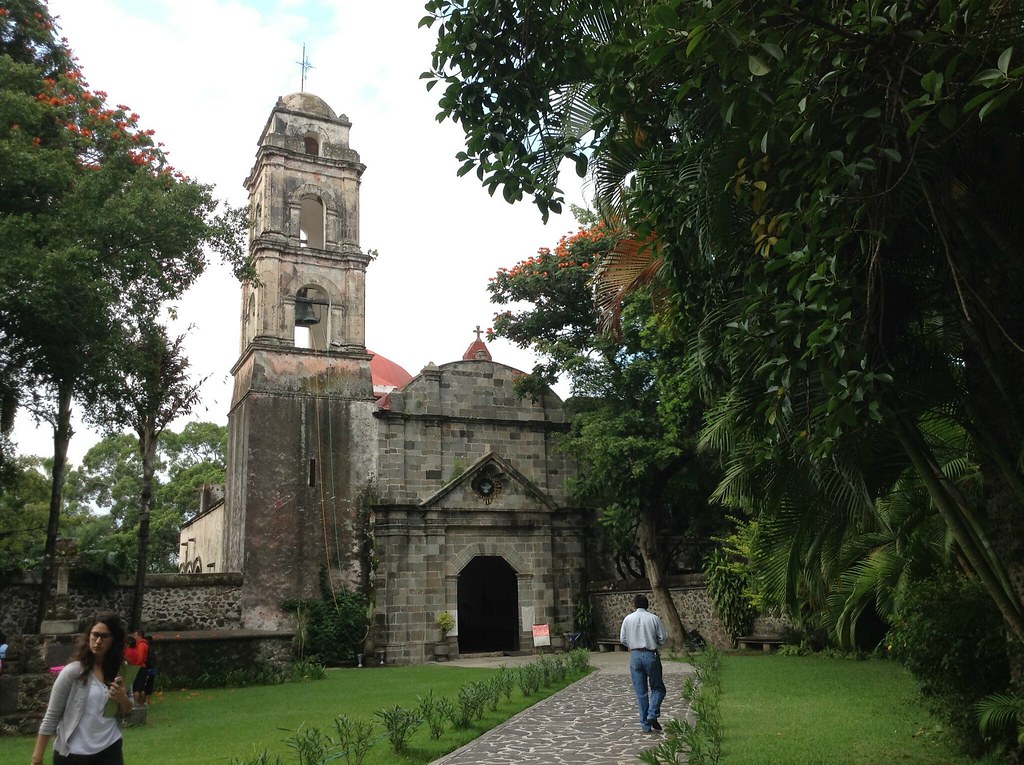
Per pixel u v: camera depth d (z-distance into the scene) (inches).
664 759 279.4
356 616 1012.5
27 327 566.9
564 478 1206.9
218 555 1190.3
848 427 286.2
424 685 693.9
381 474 1100.5
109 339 585.6
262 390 1064.2
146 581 931.3
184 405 820.0
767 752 325.7
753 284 255.0
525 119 281.3
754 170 258.8
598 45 280.5
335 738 415.8
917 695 425.4
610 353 949.8
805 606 743.1
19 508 1214.9
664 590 981.2
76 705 212.8
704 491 1043.3
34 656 505.7
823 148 234.7
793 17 197.5
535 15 272.1
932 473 286.5
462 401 1177.4
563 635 1123.3
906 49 210.4
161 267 653.3
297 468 1056.8
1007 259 276.2
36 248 553.6
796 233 241.4
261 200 1175.6
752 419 300.2
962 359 333.1
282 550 1019.9
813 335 217.9
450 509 1104.2
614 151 348.8
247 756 369.1
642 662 420.2
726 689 533.6
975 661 315.0
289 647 815.1
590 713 478.0
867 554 559.5
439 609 1068.5
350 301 1151.6
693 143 293.7
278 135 1173.7
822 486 360.2
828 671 624.7
